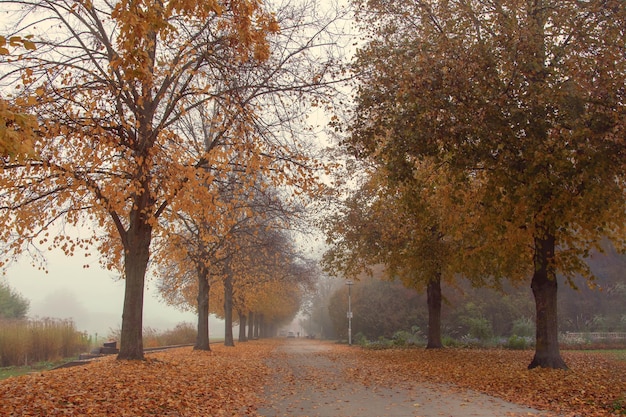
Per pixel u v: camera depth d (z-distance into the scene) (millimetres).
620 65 10516
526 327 32531
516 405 8680
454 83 11188
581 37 11094
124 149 11016
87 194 11781
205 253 20078
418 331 39531
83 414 6965
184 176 10758
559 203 11250
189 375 11719
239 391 10680
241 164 12539
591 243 12516
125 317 13070
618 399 8523
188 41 11445
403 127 11992
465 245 18250
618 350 23547
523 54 10953
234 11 9469
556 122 11172
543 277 13531
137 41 7406
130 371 10898
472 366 15453
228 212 13250
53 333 22422
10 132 5242
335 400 9508
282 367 17031
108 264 14945
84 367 11727
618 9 10633
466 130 11133
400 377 13328
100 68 11555
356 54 12961
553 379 11305
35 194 12453
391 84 12461
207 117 12312
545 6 11812
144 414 7426
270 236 25047
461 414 7812
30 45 5445
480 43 11477
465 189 12859
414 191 13062
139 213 12938
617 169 10945
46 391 8242
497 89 11211
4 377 15797
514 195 11508
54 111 10586
